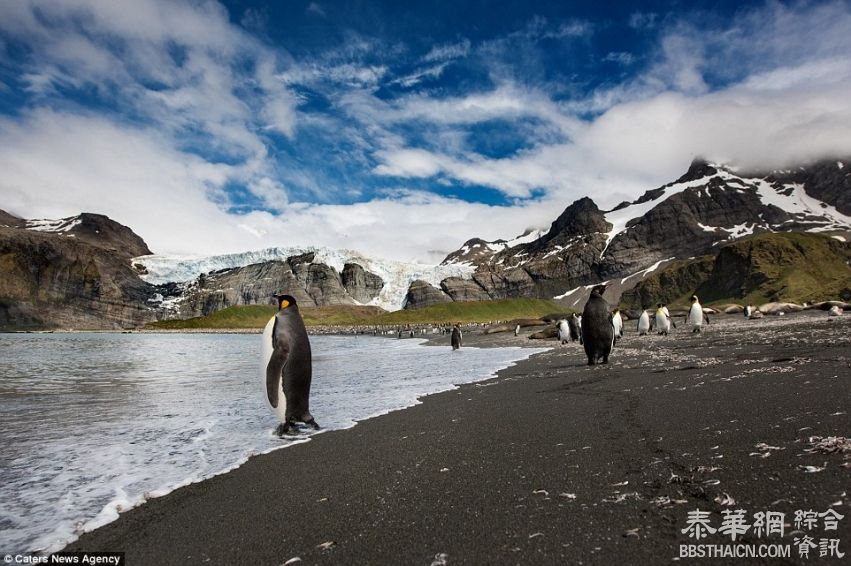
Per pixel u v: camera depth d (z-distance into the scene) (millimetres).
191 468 7004
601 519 4133
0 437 9266
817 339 20469
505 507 4598
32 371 25406
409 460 6641
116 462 7418
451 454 6762
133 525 4945
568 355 25375
